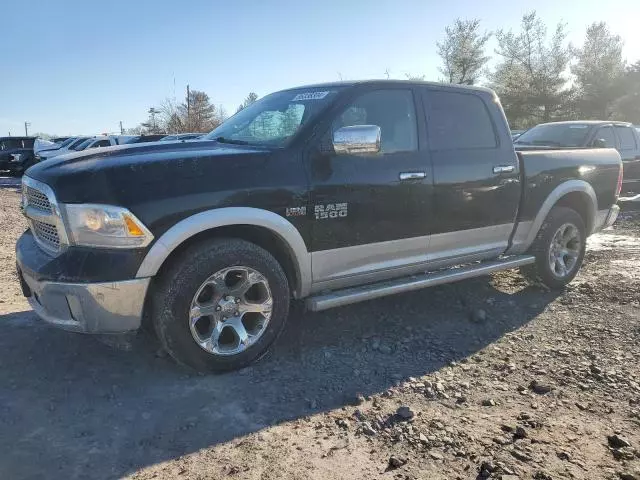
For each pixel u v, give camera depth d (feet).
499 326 15.60
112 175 10.93
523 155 17.33
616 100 137.28
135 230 10.73
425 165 14.65
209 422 10.28
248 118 15.34
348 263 13.65
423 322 15.75
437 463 9.09
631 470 8.95
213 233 12.05
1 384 11.61
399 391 11.62
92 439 9.69
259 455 9.29
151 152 12.28
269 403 11.01
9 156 85.92
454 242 15.75
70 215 10.87
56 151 78.43
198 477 8.70
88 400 10.99
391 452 9.41
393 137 14.48
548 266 18.29
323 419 10.46
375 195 13.67
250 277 12.16
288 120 13.93
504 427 10.16
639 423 10.43
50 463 9.00
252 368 12.50
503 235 17.06
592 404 11.15
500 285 19.36
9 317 15.34
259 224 11.97
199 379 11.89
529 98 132.05
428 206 14.76
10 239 27.68
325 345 13.97
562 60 132.77
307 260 12.91
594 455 9.38
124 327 11.15
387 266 14.43
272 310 12.55
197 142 13.60
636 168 38.73
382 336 14.65
